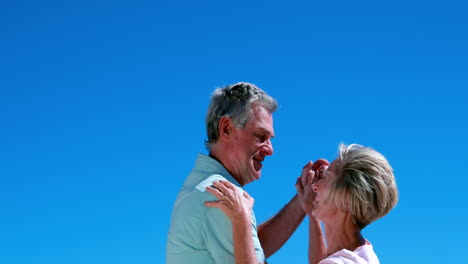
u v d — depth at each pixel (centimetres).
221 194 310
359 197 277
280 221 409
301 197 382
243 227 305
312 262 369
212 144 367
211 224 328
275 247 406
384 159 286
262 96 364
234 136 357
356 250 275
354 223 285
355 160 283
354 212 280
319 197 298
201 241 331
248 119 356
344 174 284
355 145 296
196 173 361
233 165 360
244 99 357
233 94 360
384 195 279
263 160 369
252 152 359
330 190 287
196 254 332
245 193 322
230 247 324
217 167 356
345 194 280
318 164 384
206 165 360
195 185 350
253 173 363
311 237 373
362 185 277
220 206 308
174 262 342
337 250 287
